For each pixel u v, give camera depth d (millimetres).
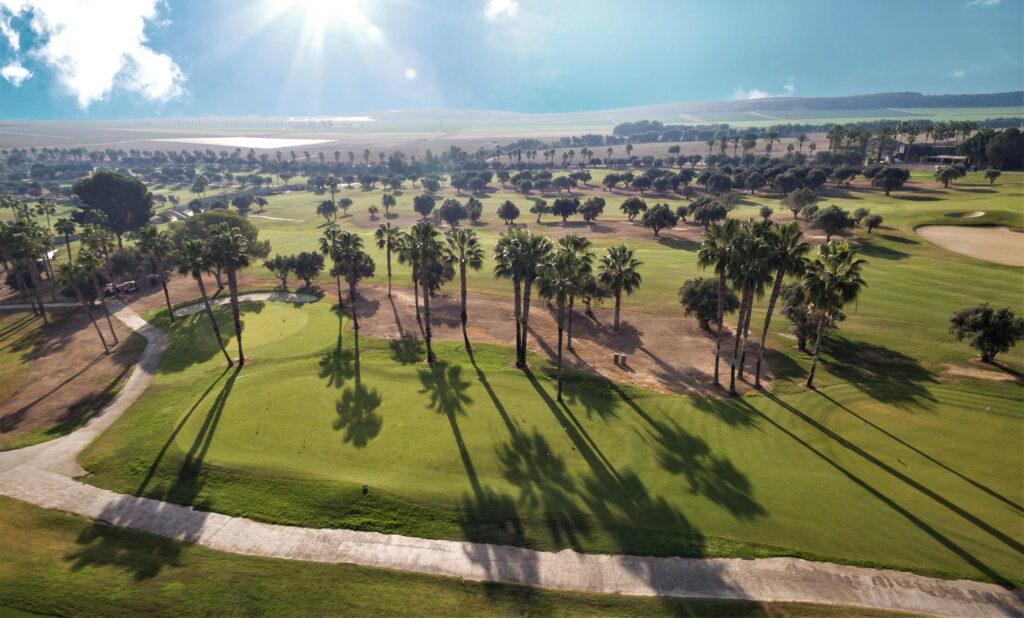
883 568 25281
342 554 26781
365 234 132875
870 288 71500
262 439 36906
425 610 23406
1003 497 30047
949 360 49281
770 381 46906
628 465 33938
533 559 26281
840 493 30797
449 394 44469
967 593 23766
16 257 68125
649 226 121625
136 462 34688
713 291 58188
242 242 51688
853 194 152875
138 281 88500
